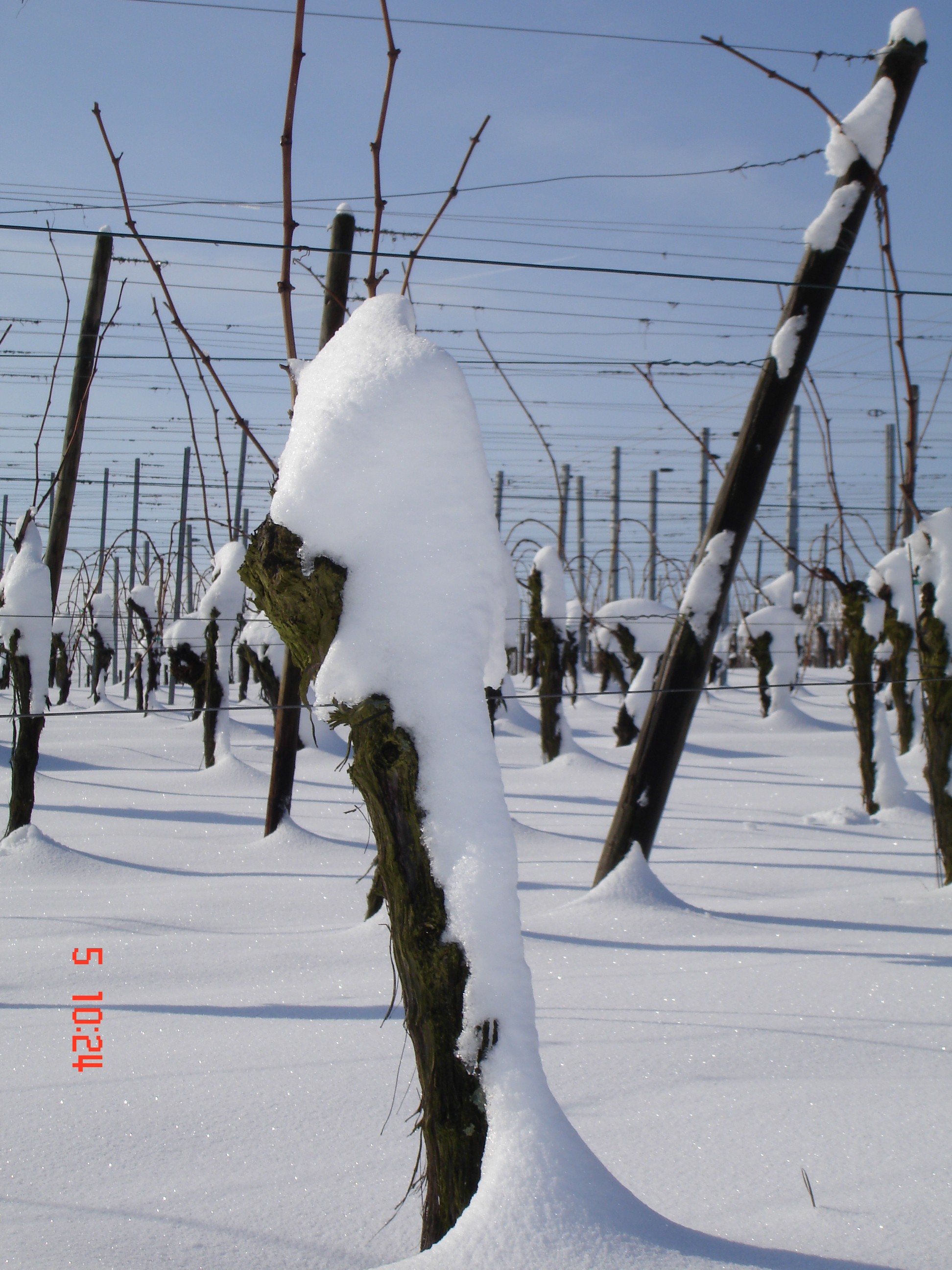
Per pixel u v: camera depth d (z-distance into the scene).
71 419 9.57
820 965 5.24
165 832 9.78
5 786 12.39
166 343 3.34
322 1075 3.75
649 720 6.90
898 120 6.93
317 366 2.46
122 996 4.88
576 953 5.61
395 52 3.03
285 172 3.14
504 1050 2.14
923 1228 2.49
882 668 15.12
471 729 2.23
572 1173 2.08
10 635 8.67
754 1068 3.77
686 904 6.65
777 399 6.98
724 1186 2.81
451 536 2.28
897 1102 3.40
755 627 20.09
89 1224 2.65
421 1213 2.71
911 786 12.80
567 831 10.23
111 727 18.02
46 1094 3.58
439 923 2.17
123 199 3.34
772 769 14.93
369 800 2.26
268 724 20.33
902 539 7.49
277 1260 2.48
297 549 2.27
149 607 20.12
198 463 3.85
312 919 6.55
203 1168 2.99
